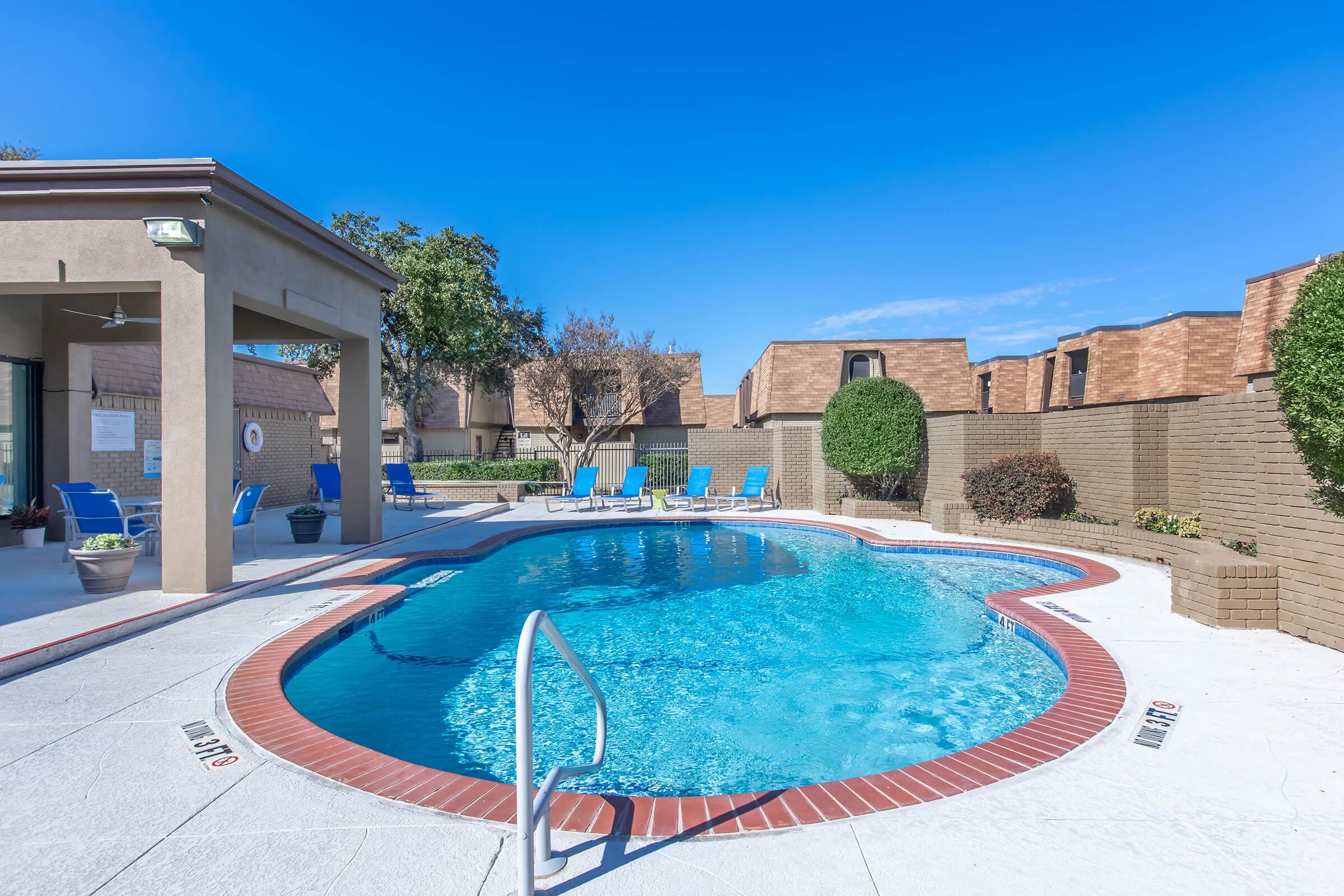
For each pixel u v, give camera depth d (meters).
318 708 4.85
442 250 20.84
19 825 2.76
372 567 8.95
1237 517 7.96
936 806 2.92
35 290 7.00
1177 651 5.12
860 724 4.55
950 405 23.97
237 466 15.66
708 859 2.53
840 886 2.34
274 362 17.59
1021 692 5.08
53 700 4.21
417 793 3.06
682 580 9.22
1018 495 11.36
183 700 4.21
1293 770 3.23
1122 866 2.46
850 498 15.49
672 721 4.62
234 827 2.75
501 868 2.47
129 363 12.55
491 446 31.64
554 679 5.42
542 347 22.94
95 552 6.64
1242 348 16.62
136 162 6.45
